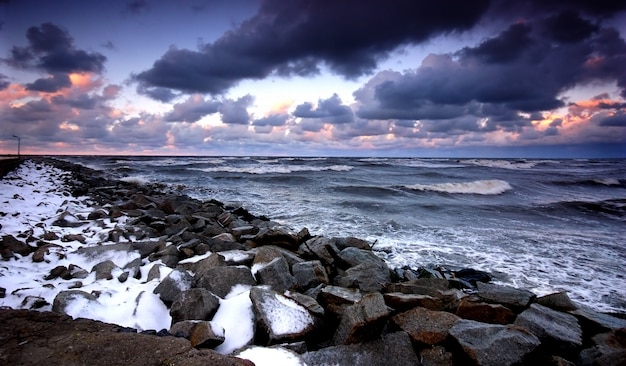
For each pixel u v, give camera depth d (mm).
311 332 4082
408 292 5473
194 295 4242
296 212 14211
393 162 59688
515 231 11680
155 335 3576
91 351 3078
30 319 3693
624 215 15430
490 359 3479
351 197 19000
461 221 13344
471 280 7051
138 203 13188
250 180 27641
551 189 25844
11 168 21266
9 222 7715
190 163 52000
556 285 6949
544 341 4129
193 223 10477
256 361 3277
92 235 7895
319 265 6203
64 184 18594
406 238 10430
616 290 6719
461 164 55812
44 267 5621
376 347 3814
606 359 3721
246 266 5918
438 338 3928
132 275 5648
